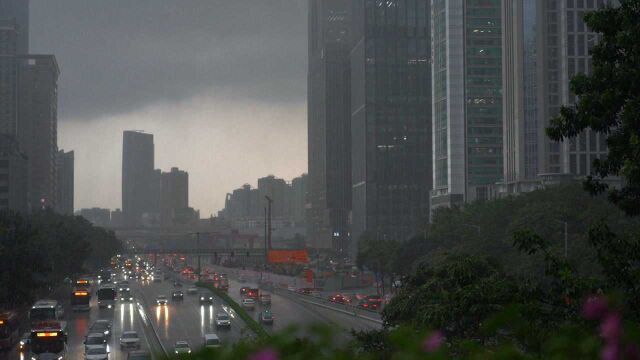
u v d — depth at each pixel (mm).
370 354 5949
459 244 154375
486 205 161500
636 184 30656
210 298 164875
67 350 91812
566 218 117500
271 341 5883
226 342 6105
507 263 121812
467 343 6543
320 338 6016
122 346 93688
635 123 30438
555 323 20172
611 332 5027
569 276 24516
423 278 64500
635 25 31219
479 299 27922
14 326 92250
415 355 5508
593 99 31766
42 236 170375
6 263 107188
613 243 27906
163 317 135500
